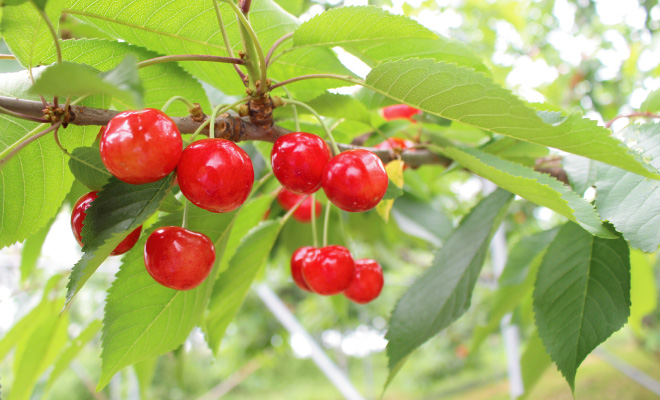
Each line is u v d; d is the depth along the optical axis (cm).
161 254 21
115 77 15
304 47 26
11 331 38
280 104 24
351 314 126
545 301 27
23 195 24
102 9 24
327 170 22
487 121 21
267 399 228
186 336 27
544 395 176
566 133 19
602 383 178
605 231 22
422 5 76
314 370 262
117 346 24
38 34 21
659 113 29
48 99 23
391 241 63
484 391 207
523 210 93
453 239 31
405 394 226
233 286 32
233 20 25
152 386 193
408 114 37
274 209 47
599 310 25
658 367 187
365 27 24
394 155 31
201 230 27
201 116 23
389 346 28
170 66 26
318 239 52
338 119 34
